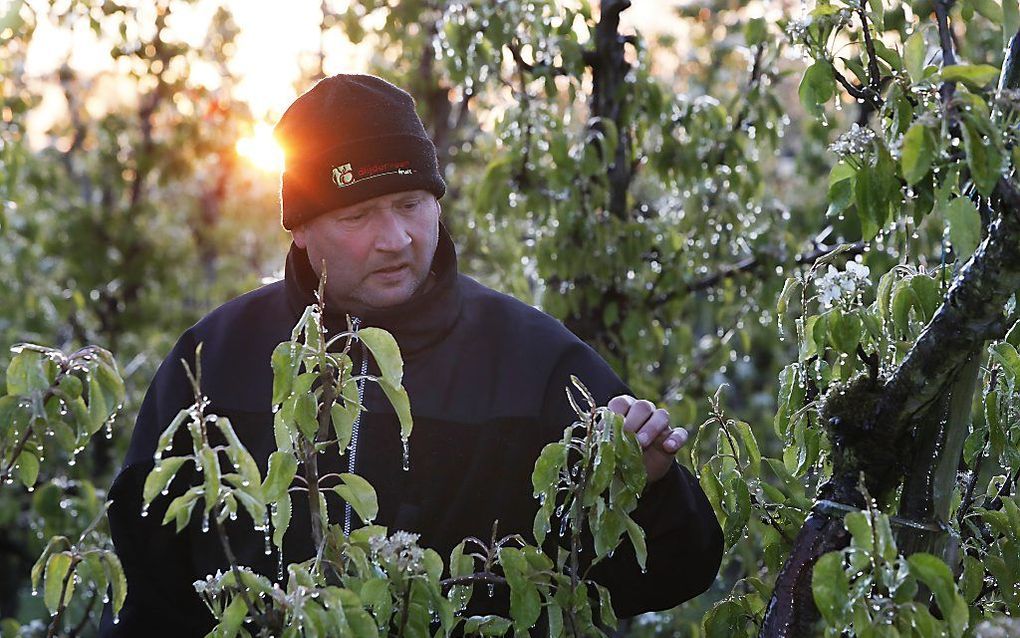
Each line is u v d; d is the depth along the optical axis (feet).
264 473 6.55
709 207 11.80
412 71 16.38
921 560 4.37
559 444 4.99
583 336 11.57
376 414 6.48
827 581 4.39
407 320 6.61
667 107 11.60
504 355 6.68
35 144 23.99
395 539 4.76
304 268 6.91
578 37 11.33
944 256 5.62
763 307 11.41
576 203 10.87
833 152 5.05
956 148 4.88
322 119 6.36
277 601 4.58
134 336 23.06
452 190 17.72
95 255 22.99
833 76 5.44
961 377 5.15
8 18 12.52
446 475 6.46
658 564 6.23
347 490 4.88
